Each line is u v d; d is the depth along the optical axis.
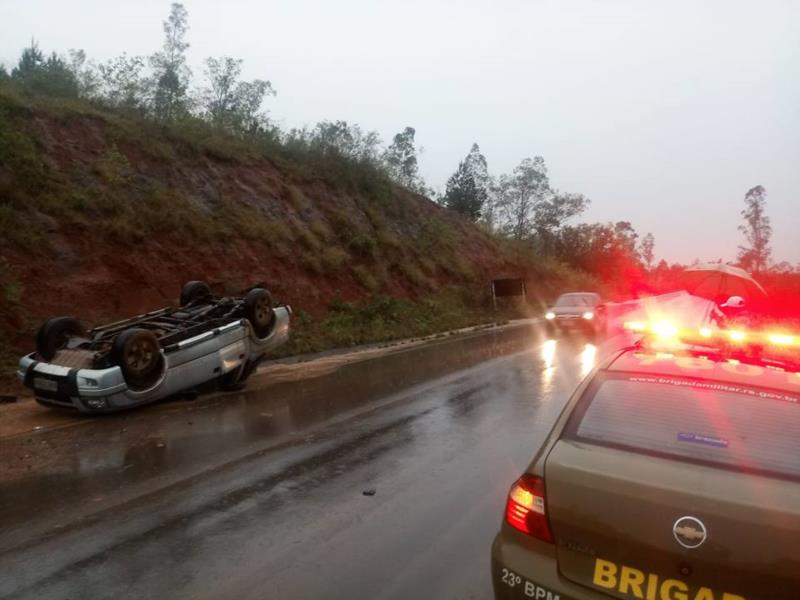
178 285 16.33
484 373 13.35
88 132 17.83
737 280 10.60
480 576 4.50
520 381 12.34
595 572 3.08
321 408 9.88
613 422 3.64
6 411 9.56
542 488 3.29
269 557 4.78
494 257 39.28
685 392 3.77
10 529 5.29
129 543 5.01
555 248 56.62
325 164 27.45
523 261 42.12
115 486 6.32
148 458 7.24
